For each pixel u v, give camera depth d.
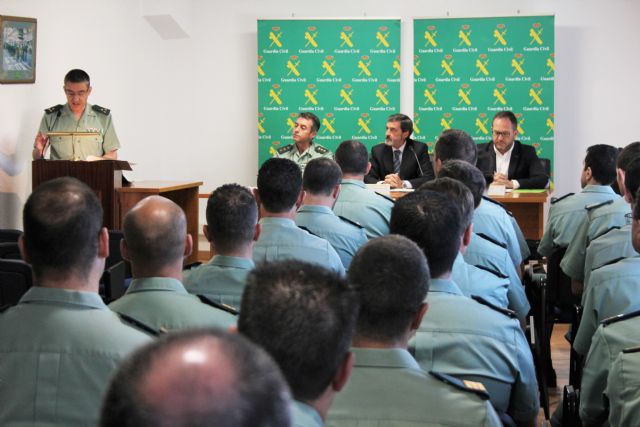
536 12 7.41
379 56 7.51
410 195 2.06
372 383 1.48
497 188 5.41
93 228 1.66
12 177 5.87
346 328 1.03
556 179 7.54
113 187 4.99
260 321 1.00
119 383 0.53
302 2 7.73
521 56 7.34
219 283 2.38
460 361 1.95
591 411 2.16
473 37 7.40
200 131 7.94
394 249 1.51
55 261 1.64
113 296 3.16
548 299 3.94
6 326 1.62
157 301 1.98
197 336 0.55
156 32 7.66
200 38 7.85
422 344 1.95
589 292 2.60
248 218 2.41
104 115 5.94
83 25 6.65
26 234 1.65
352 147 3.96
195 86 7.90
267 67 7.61
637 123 7.44
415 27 7.48
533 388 2.03
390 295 1.47
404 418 1.45
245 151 7.91
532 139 7.39
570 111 7.50
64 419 1.58
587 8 7.42
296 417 1.00
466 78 7.44
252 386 0.53
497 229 3.43
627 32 7.39
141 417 0.51
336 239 3.29
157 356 0.53
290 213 2.97
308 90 7.60
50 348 1.59
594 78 7.46
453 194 2.48
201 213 7.97
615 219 3.54
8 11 5.80
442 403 1.46
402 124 6.30
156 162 7.73
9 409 1.58
